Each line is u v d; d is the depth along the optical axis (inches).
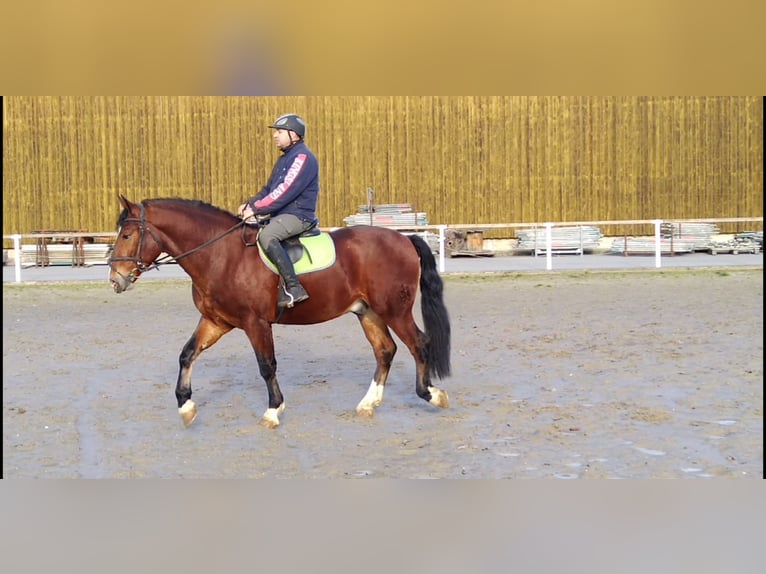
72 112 910.4
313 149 918.4
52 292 677.3
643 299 583.8
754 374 346.6
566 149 932.6
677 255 878.4
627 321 491.5
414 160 927.7
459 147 929.5
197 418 298.0
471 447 258.2
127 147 916.0
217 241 276.7
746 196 935.0
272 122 921.5
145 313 567.5
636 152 932.6
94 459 253.1
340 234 292.8
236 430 282.7
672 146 932.0
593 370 363.3
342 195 925.2
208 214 279.4
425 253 296.2
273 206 275.7
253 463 247.3
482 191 933.8
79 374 375.2
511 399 316.2
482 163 931.3
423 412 301.1
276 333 481.4
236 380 358.9
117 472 241.0
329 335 473.1
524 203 935.7
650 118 930.7
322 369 380.8
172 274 789.2
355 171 925.2
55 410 311.4
